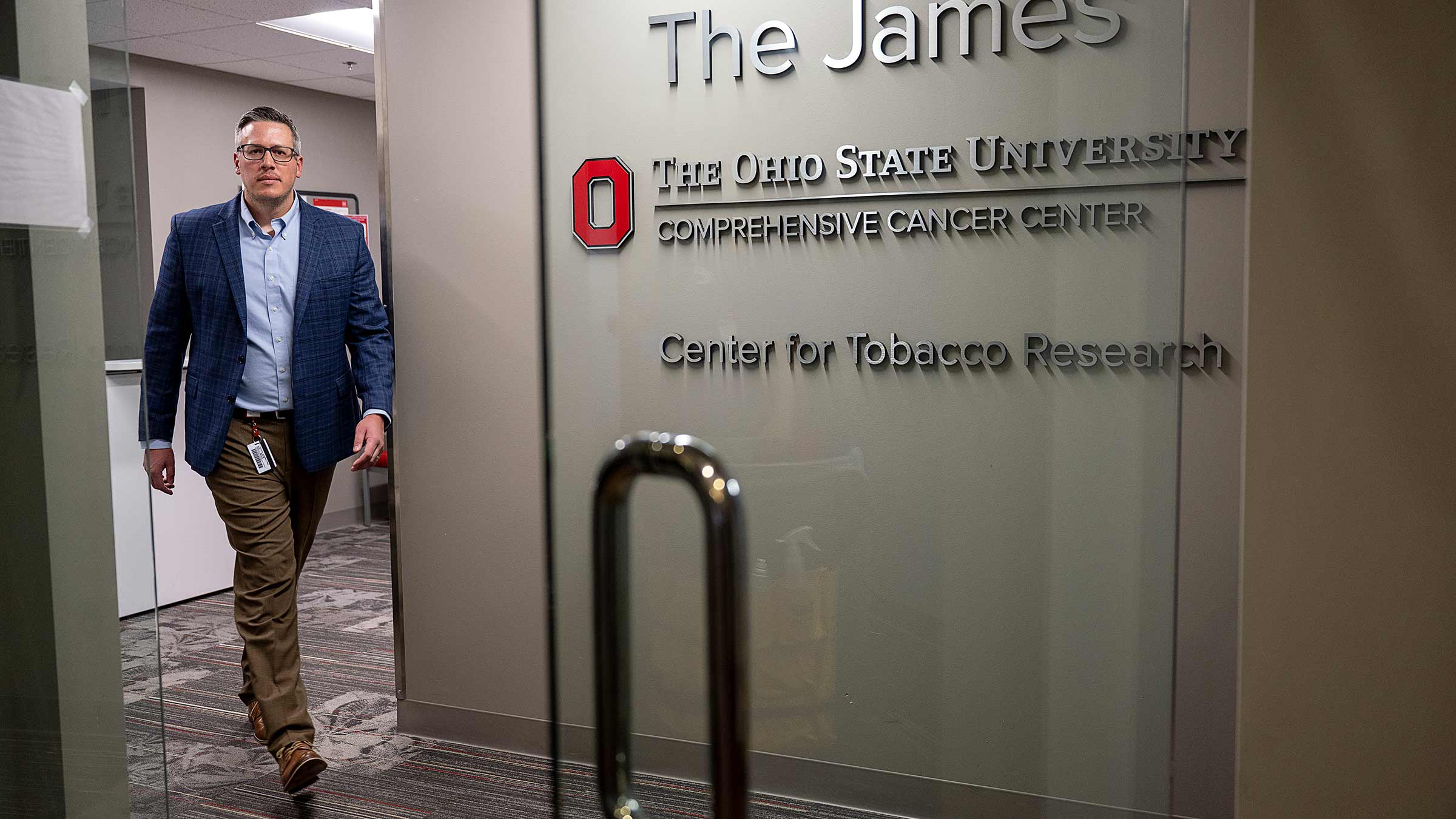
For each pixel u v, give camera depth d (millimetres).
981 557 1332
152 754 1634
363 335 2580
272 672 2385
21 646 1472
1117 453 1318
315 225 2510
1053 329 1310
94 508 1548
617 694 857
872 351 1315
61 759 1521
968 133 1297
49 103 1471
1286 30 1325
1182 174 1288
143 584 1612
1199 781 1871
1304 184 1334
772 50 1302
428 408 2594
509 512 2531
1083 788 1348
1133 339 1308
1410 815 1356
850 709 1342
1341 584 1360
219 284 2422
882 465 1325
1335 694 1372
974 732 1347
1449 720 1336
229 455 2410
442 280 2553
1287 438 1364
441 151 2525
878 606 1335
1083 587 1334
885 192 1304
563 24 1322
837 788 1343
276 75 5344
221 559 4293
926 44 1296
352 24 4609
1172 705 1348
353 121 6086
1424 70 1286
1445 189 1291
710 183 1311
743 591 781
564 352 1333
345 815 2252
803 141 1304
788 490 1330
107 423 1559
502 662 2574
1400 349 1321
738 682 780
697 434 1324
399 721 2705
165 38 4562
